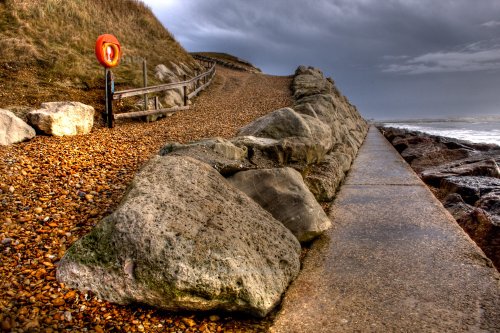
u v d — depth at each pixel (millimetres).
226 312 2826
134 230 2777
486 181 6703
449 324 2598
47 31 13195
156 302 2682
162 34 21062
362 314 2746
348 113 14297
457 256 3588
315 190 5328
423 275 3252
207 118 10859
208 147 4727
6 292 2713
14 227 3674
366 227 4410
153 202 3033
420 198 5516
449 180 6918
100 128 8891
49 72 11352
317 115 8812
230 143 4980
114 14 18578
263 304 2746
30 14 13539
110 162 5871
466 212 5098
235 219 3340
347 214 4883
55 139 7152
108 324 2561
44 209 4109
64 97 10172
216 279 2631
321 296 3006
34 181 4820
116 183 5012
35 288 2791
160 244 2703
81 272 2775
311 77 21172
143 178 3367
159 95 12508
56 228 3732
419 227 4348
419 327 2578
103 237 2852
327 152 7203
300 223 3998
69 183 4852
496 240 4191
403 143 12000
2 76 10352
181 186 3402
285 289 3125
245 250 3008
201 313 2799
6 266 3051
